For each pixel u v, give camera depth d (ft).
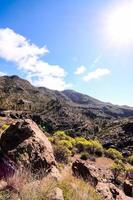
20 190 19.21
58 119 328.08
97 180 33.91
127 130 229.45
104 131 258.98
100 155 125.90
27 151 26.37
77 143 126.93
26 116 273.33
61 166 36.81
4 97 413.59
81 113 418.31
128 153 171.22
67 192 21.62
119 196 31.55
